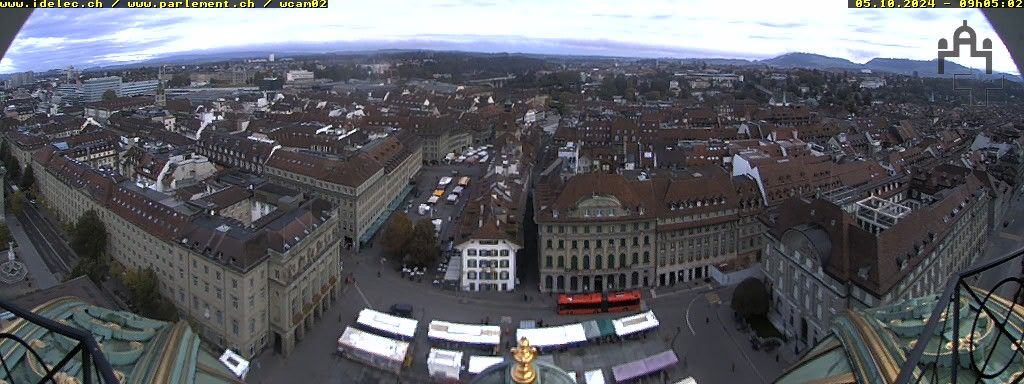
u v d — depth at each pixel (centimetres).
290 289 13575
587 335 13900
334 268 15862
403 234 18025
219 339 13588
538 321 15238
